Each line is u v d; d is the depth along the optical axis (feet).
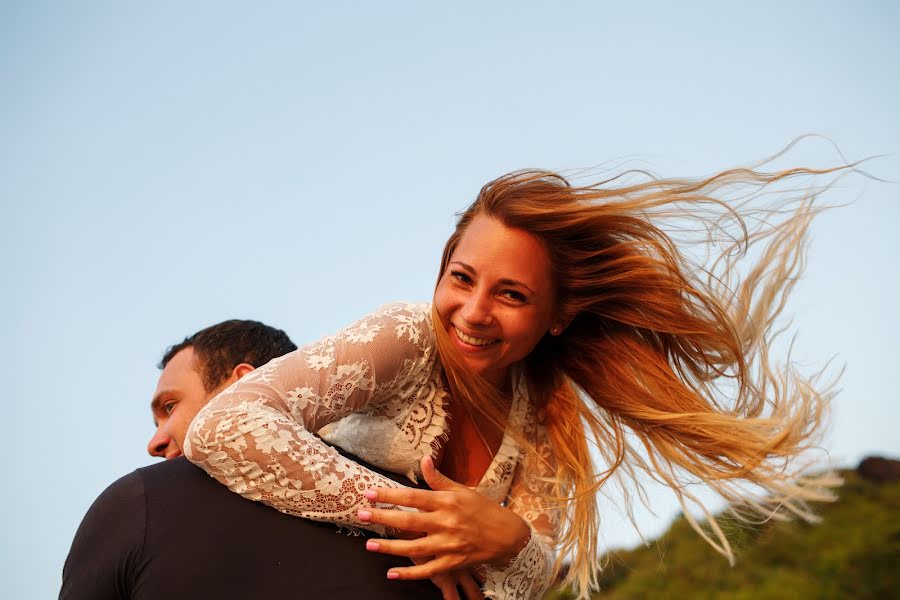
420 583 7.92
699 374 11.20
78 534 7.40
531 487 10.17
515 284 9.16
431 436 9.16
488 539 7.91
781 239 10.95
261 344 10.47
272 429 7.49
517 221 9.34
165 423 10.07
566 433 10.64
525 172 9.65
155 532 7.20
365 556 7.64
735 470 10.63
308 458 7.55
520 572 8.34
